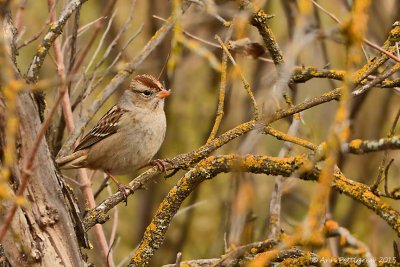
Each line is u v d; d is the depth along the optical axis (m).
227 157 7.16
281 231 6.94
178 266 6.65
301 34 5.52
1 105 6.04
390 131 6.94
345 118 5.15
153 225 7.46
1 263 6.75
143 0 14.38
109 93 9.91
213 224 14.66
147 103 11.23
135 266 7.43
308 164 6.01
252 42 8.78
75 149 10.89
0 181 5.25
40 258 6.38
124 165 11.23
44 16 13.65
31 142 6.23
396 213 6.39
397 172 13.23
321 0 13.15
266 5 13.02
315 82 13.30
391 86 7.89
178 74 14.14
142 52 9.84
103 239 9.69
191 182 7.31
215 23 12.56
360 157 13.70
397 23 8.12
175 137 14.73
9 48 6.25
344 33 5.12
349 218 12.84
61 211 6.49
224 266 6.71
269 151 12.82
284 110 7.51
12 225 6.28
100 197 13.94
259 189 13.27
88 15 13.74
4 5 6.25
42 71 12.89
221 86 8.05
